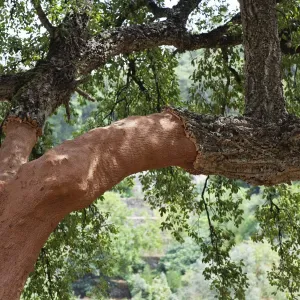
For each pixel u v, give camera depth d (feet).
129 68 33.63
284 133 14.28
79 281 85.40
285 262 35.73
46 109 17.02
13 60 28.27
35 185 9.84
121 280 89.92
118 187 40.22
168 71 35.32
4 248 9.68
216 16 34.35
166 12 27.94
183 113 12.88
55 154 10.25
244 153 13.83
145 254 101.30
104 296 37.76
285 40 28.12
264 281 78.02
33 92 17.02
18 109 15.49
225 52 33.68
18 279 9.75
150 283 89.97
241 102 35.60
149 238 85.15
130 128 11.55
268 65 15.87
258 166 14.12
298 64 31.99
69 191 9.98
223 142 13.43
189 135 12.76
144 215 101.55
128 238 82.99
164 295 85.35
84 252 34.71
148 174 36.35
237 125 13.82
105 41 21.48
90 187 10.44
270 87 15.62
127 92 35.53
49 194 9.81
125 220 84.07
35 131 15.35
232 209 36.01
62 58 19.36
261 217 35.81
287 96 34.55
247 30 16.35
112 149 11.05
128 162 11.29
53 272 32.30
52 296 32.50
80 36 20.65
